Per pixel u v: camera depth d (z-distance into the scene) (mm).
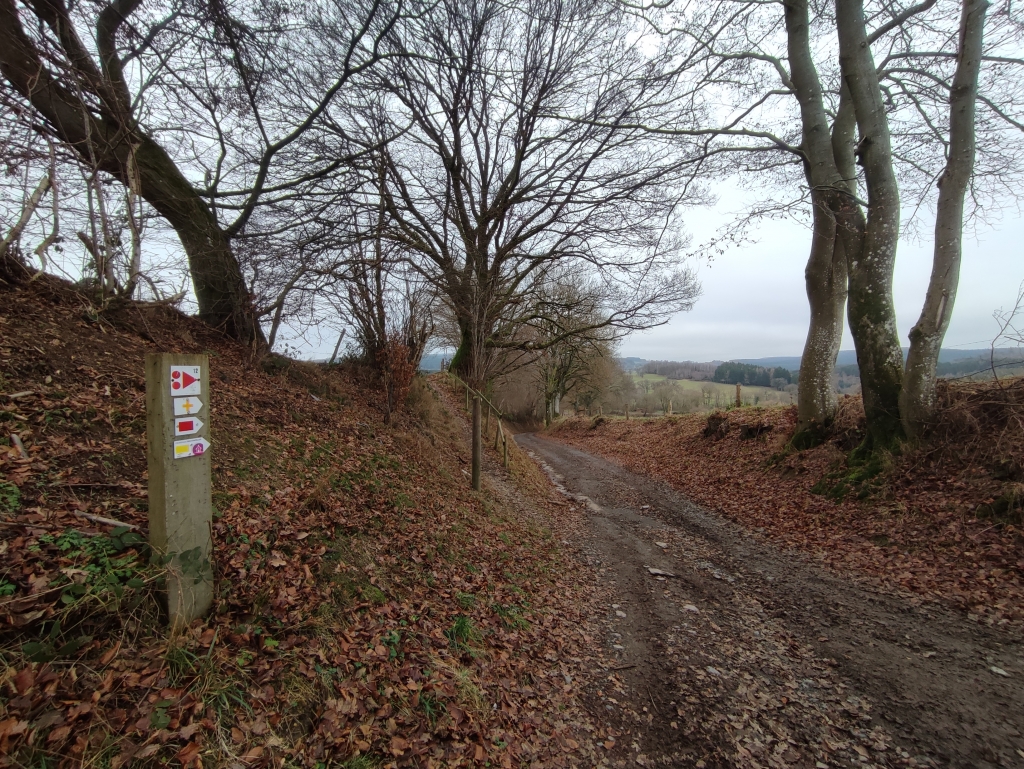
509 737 3129
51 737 1889
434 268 12797
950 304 7887
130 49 7078
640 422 25078
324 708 2688
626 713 3623
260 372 8508
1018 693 3705
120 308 6863
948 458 7609
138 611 2564
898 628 4805
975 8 7547
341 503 5203
